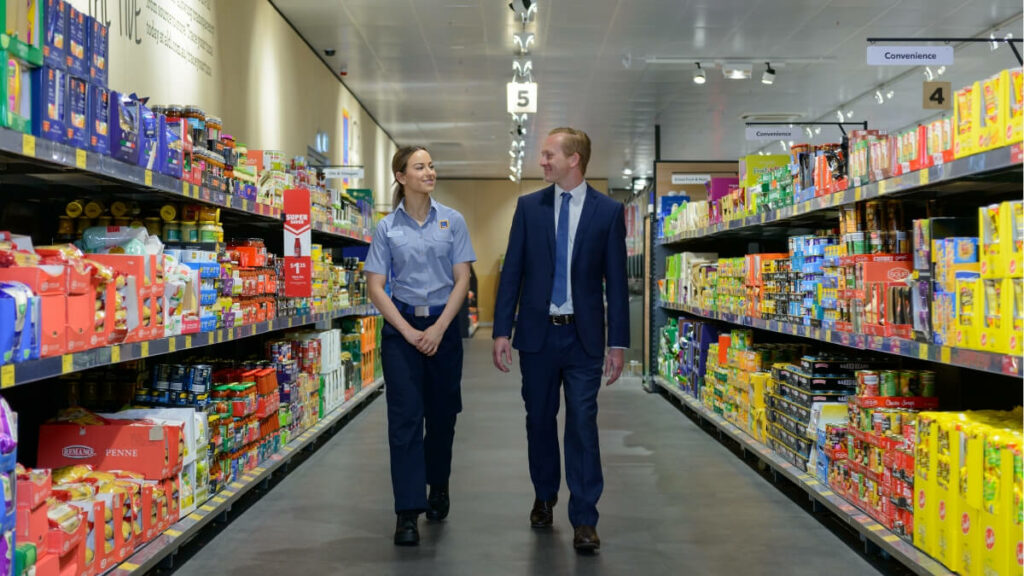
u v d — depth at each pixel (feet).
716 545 10.98
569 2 28.04
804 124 37.45
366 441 18.29
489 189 78.74
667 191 29.58
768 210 15.14
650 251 28.17
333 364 19.52
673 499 13.42
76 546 7.52
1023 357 7.10
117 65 15.87
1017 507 7.18
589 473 10.79
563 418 21.56
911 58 26.43
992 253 7.69
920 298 9.16
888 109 46.75
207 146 11.58
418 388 11.32
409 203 11.64
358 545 10.97
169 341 9.71
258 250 13.43
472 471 15.58
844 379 12.85
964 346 8.20
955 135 8.47
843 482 11.51
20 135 6.60
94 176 9.49
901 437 9.73
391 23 30.53
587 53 34.91
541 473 11.77
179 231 11.56
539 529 11.75
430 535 11.46
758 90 41.98
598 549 10.82
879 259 10.77
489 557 10.48
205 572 9.86
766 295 15.35
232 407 12.31
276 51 28.71
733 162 29.55
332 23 30.53
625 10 28.96
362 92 42.88
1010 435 7.58
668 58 35.55
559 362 11.14
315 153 34.88
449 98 44.29
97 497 8.23
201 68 21.21
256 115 26.32
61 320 7.27
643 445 18.08
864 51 34.42
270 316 14.42
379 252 11.53
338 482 14.52
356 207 22.57
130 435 9.46
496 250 78.59
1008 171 8.82
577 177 11.21
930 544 8.82
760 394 15.99
